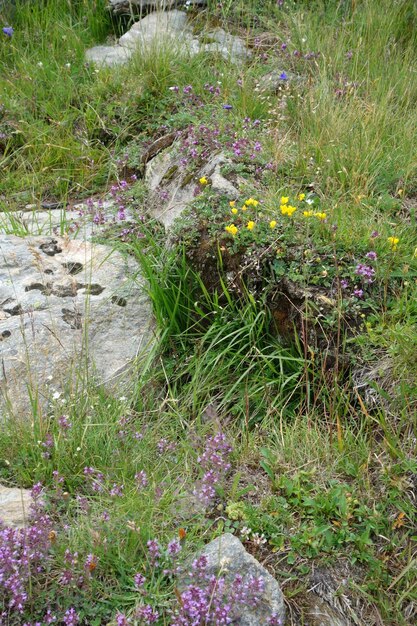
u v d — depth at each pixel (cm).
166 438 376
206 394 400
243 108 564
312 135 522
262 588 287
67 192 568
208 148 494
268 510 333
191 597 281
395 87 578
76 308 429
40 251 468
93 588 295
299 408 387
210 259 424
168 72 623
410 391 354
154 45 634
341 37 642
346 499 329
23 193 566
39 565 300
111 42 732
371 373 371
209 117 541
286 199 411
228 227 409
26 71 664
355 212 445
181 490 343
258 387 397
